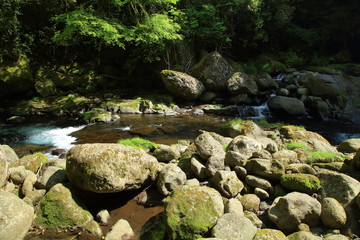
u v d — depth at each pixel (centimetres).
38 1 1252
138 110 1146
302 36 1686
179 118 1062
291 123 1036
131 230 370
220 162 479
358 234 331
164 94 1305
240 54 1688
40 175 468
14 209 340
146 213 414
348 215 351
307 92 1212
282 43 1783
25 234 347
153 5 1291
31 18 1301
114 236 350
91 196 430
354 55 1712
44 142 771
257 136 704
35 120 1011
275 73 1561
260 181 443
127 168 419
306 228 347
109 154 415
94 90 1345
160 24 1183
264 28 1689
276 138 694
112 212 416
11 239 323
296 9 1794
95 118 995
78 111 1097
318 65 1576
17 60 1162
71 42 1340
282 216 365
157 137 819
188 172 505
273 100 1164
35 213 385
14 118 998
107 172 396
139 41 1288
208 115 1122
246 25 1539
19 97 1175
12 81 1106
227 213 354
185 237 332
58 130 891
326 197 380
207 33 1378
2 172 404
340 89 1139
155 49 1298
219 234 323
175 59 1403
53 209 384
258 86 1327
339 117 1080
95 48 1403
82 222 378
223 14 1484
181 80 1215
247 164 475
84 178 399
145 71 1482
